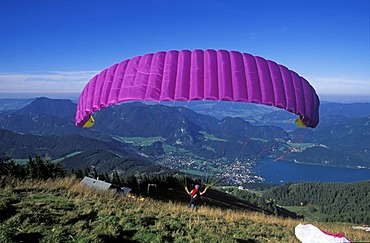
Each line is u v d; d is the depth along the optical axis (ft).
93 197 40.93
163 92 27.91
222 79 28.35
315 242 25.11
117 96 29.09
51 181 47.42
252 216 48.24
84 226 29.30
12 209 31.71
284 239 34.81
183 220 36.14
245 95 27.66
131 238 28.43
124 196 48.21
